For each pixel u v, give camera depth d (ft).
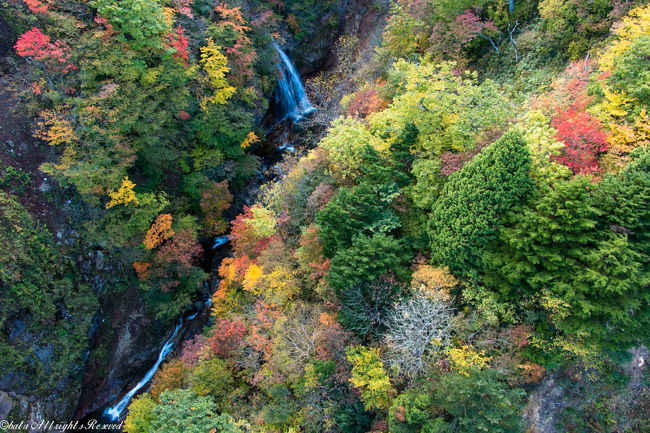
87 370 80.79
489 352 47.01
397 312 49.85
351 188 66.69
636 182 40.34
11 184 71.51
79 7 74.49
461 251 49.19
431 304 48.52
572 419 48.93
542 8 74.90
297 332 55.88
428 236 55.93
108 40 73.00
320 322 56.44
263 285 63.62
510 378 44.39
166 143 83.76
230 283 72.79
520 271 44.32
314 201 69.46
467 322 47.60
